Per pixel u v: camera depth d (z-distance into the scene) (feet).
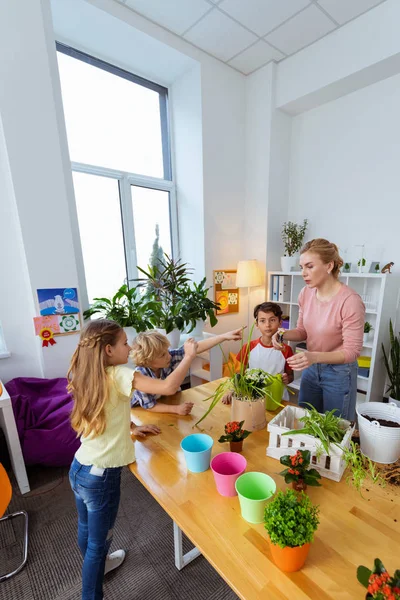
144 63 9.34
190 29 8.44
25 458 5.88
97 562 3.26
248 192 11.16
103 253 9.56
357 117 8.91
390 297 8.10
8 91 6.07
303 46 8.95
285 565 1.90
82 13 7.42
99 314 9.19
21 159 6.34
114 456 3.12
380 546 2.11
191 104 9.84
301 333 5.08
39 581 4.11
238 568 1.96
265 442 3.37
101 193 9.33
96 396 3.05
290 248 10.27
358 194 9.09
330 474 2.77
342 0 7.30
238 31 8.46
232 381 3.72
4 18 5.92
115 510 3.41
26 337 7.38
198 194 10.20
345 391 4.51
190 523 2.33
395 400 7.73
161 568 4.23
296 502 2.01
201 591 3.92
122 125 9.68
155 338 4.42
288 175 11.00
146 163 10.42
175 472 2.96
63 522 5.05
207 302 9.09
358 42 7.80
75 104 8.61
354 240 9.32
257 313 5.48
